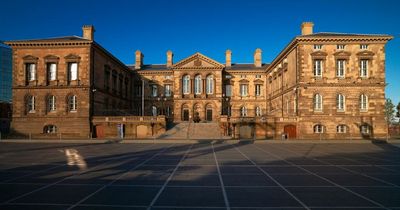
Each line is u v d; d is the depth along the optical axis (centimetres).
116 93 7081
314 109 5550
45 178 1608
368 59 5581
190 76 7888
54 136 5622
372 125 5506
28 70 5819
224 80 8344
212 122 6769
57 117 5666
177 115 7788
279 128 5703
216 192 1295
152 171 1836
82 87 5644
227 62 8925
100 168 1953
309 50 5578
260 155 2745
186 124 6341
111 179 1581
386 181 1528
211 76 7950
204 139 5059
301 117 5506
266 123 5734
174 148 3531
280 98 6838
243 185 1434
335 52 5569
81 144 4212
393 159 2436
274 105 7438
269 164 2148
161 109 8338
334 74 5556
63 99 5691
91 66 5750
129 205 1093
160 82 8400
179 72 7900
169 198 1194
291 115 5909
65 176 1666
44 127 5691
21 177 1634
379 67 5566
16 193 1270
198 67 7862
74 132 5638
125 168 1953
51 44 5706
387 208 1061
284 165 2098
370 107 5528
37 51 5772
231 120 5819
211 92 7925
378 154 2831
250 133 5772
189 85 7894
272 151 3139
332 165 2098
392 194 1259
